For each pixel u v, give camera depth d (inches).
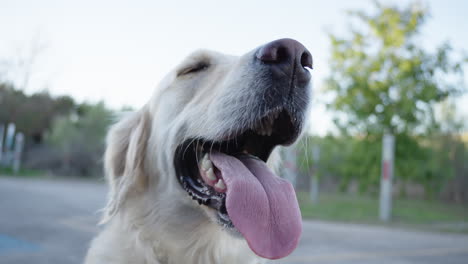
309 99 15.1
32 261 29.1
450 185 129.3
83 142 173.8
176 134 16.6
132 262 16.2
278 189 14.8
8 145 178.1
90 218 51.2
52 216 51.7
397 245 42.9
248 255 17.5
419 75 86.8
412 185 135.0
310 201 99.0
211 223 16.4
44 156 175.5
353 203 100.0
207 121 15.7
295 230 14.0
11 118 210.2
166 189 16.8
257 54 15.0
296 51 14.6
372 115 90.5
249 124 14.9
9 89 204.7
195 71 17.9
